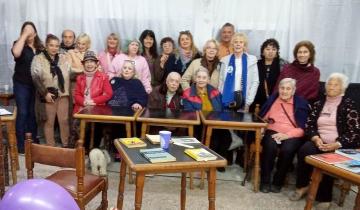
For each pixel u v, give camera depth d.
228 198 2.66
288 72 3.15
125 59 3.55
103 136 3.40
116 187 2.74
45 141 3.64
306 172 2.63
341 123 2.66
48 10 3.91
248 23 3.79
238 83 3.33
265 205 2.57
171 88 3.20
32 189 1.35
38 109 3.50
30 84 3.46
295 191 2.70
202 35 3.89
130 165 1.74
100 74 3.30
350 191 2.91
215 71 3.44
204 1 3.80
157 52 3.80
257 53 3.84
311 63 3.09
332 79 2.68
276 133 2.87
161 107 3.26
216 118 2.78
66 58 3.57
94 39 3.95
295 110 2.89
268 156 2.77
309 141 2.73
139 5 3.86
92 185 1.91
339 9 3.61
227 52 3.73
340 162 2.07
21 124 3.42
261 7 3.73
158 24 3.89
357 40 3.65
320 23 3.66
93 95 3.25
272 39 3.39
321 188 2.55
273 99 3.01
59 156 1.72
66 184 1.86
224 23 3.83
